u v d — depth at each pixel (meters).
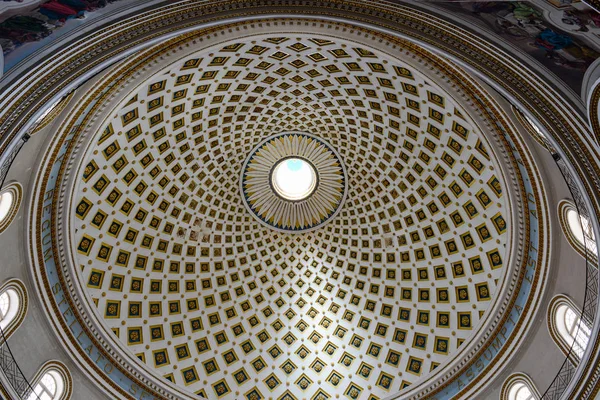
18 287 16.77
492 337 20.75
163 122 20.55
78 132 16.97
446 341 22.94
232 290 26.48
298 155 26.12
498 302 20.62
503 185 18.94
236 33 15.12
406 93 19.23
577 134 9.88
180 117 20.89
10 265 16.36
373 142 23.91
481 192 20.97
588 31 7.91
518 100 10.56
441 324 23.38
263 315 26.62
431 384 22.44
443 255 23.77
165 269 24.48
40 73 9.56
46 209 17.81
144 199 22.75
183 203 24.50
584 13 7.50
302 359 25.73
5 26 8.28
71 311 19.78
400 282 25.22
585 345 15.13
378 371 24.39
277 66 19.52
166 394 22.62
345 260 26.94
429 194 23.42
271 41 17.16
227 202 26.22
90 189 20.03
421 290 24.45
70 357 18.91
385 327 25.14
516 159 17.50
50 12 8.58
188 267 25.36
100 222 21.27
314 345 25.98
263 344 26.02
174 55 15.64
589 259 14.84
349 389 24.50
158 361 23.19
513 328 19.41
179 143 22.33
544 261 17.75
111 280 22.22
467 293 22.66
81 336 20.02
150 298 23.78
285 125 24.80
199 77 18.62
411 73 17.23
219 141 23.88
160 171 22.69
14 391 14.85
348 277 26.72
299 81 20.97
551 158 14.96
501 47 9.90
